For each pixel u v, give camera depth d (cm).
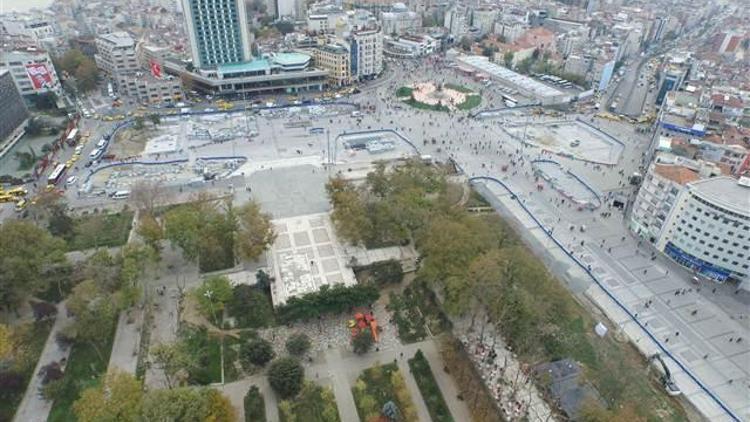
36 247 13588
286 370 11119
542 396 11725
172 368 11125
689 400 11956
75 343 12462
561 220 19325
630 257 17212
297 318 13338
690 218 16050
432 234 14200
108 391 9594
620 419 9975
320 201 19625
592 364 12575
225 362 12206
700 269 16388
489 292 12619
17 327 12462
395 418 10806
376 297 13988
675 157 19138
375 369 12012
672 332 13962
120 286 13312
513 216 19375
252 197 19788
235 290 14012
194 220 15288
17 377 11194
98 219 17450
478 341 13200
